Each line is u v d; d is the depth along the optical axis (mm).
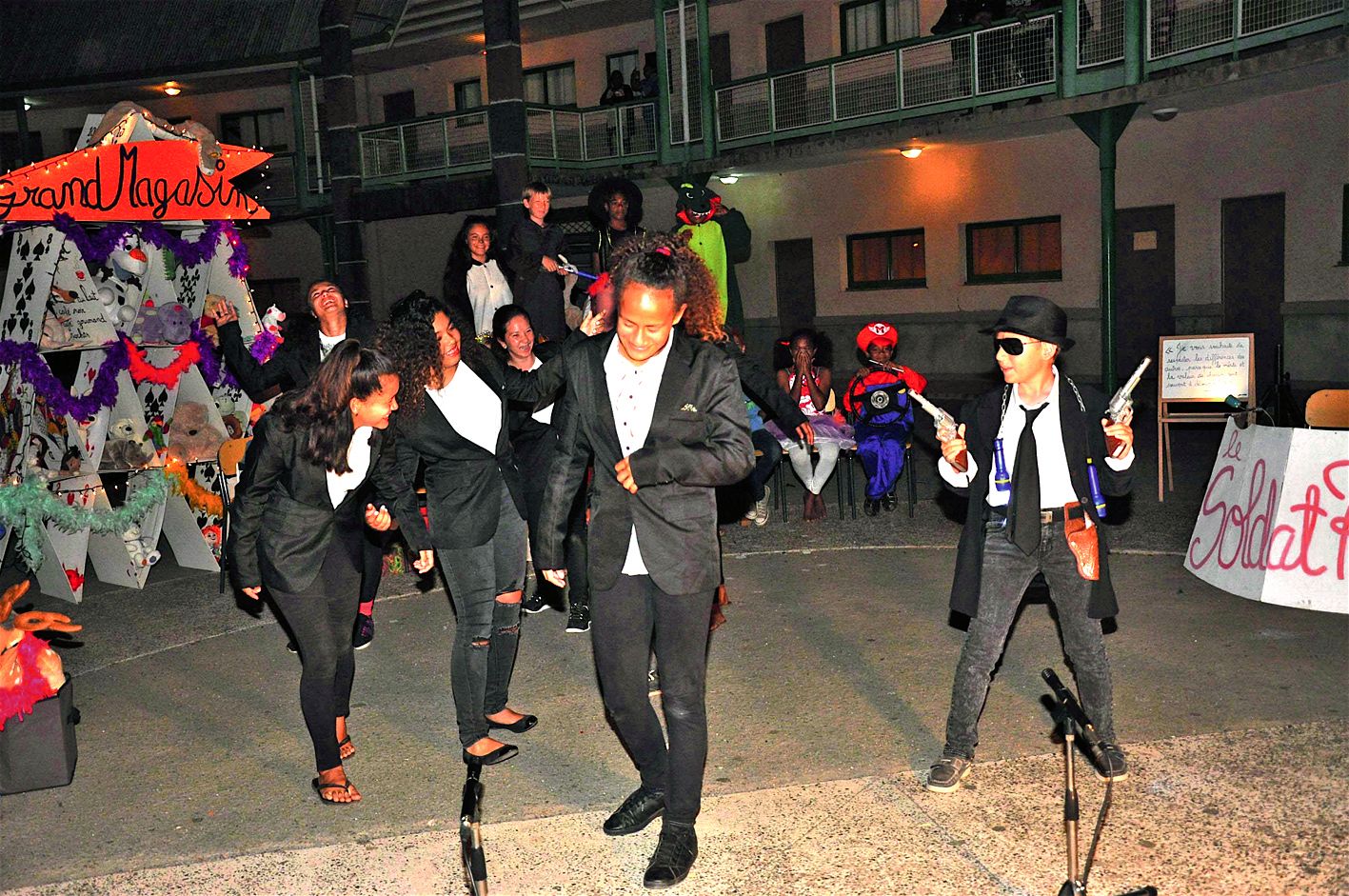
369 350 4059
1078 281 17641
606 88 22047
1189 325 16516
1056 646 5676
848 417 9047
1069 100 14195
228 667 6160
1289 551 6160
